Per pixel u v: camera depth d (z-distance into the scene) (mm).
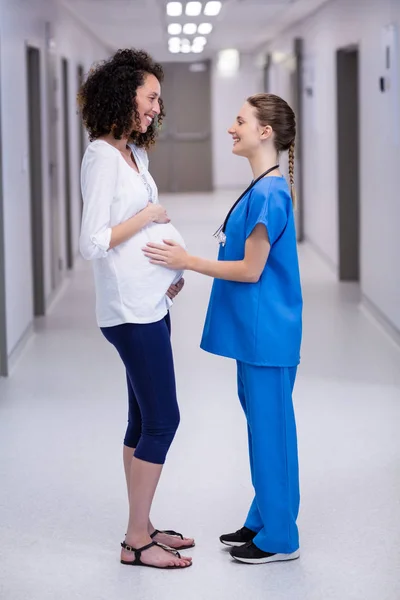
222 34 16594
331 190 11570
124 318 3477
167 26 13641
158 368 3545
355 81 10742
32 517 4176
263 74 19719
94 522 4117
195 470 4750
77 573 3629
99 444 5184
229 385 6469
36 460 4934
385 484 4543
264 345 3547
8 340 6941
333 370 6855
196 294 10086
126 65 3424
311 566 3670
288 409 3602
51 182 9977
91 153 3424
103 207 3389
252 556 3686
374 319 8719
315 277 11250
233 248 3596
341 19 10469
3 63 7027
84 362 7184
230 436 5309
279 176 3578
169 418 3600
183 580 3564
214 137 23500
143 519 3672
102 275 3498
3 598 3418
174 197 21625
